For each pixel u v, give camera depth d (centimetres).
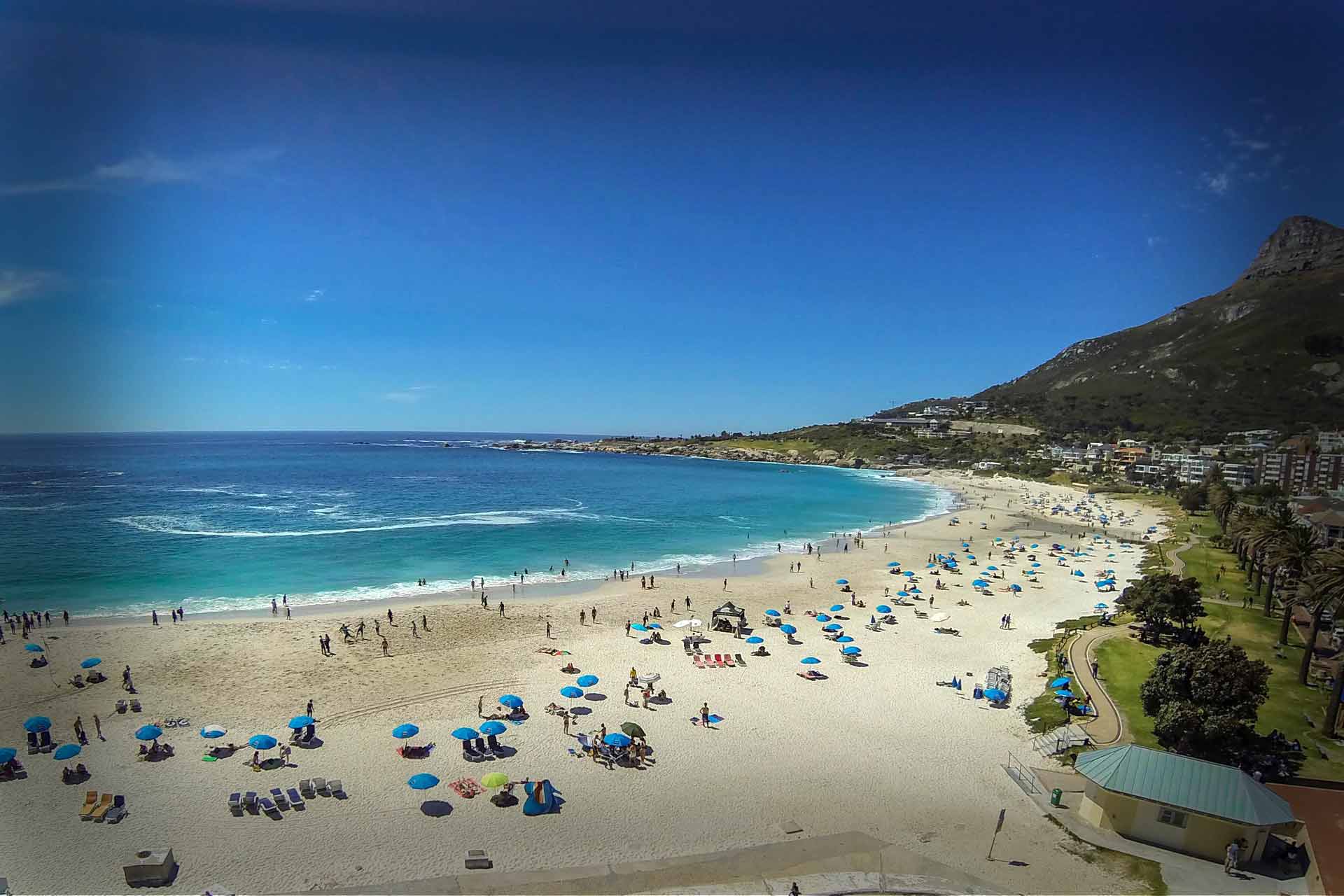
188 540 8988
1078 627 5612
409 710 3881
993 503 16888
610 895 2370
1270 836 2673
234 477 18638
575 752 3434
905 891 2403
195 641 4994
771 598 6950
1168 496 17000
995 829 2802
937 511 15038
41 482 16450
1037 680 4525
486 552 8912
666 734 3684
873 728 3784
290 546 8781
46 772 3112
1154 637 5028
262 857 2538
